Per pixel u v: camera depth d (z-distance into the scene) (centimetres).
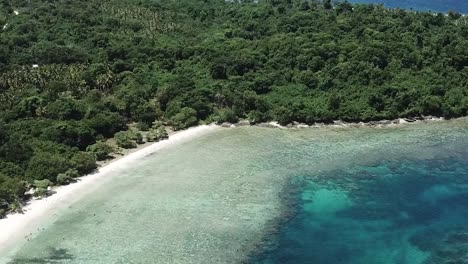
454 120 13238
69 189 9744
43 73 13088
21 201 9281
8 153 10162
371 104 13150
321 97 13375
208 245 8325
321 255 8262
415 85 13662
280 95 13450
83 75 13312
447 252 8381
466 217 9288
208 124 12681
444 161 11206
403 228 8981
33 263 7788
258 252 8244
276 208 9406
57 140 10950
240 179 10288
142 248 8181
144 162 10819
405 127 12825
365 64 13925
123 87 13238
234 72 14038
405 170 10831
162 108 13075
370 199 9800
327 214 9319
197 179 10212
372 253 8344
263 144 11788
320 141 12012
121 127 12131
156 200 9469
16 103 12144
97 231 8569
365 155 11425
